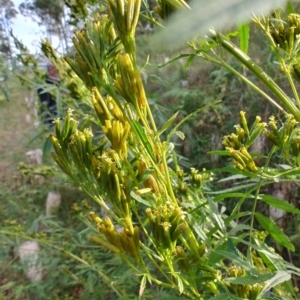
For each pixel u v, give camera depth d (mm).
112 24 93
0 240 311
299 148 104
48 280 325
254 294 96
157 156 98
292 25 104
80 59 94
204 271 101
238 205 118
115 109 96
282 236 117
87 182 99
